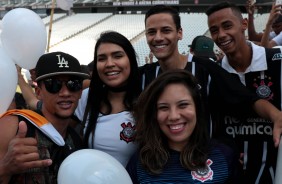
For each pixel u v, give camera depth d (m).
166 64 2.64
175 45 2.62
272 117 2.18
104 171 1.65
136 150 2.17
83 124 2.38
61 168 1.71
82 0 25.86
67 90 1.93
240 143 2.56
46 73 1.88
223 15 2.53
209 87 2.48
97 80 2.41
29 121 1.80
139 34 21.08
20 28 3.05
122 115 2.31
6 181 1.67
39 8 27.14
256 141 2.52
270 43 4.21
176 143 2.01
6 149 1.73
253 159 2.55
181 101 1.92
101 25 23.73
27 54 3.13
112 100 2.40
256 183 2.55
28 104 2.94
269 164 2.52
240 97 2.38
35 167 1.64
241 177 2.28
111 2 24.33
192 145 1.97
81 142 2.20
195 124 1.99
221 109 2.53
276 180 2.06
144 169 1.96
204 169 1.92
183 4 21.16
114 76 2.32
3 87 2.33
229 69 2.66
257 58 2.51
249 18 4.27
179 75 1.97
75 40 22.17
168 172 1.93
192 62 2.58
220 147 2.04
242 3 18.41
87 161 1.68
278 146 2.07
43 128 1.82
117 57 2.33
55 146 1.87
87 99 2.46
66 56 1.95
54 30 24.16
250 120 2.51
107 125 2.29
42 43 3.22
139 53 18.47
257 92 2.55
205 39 4.11
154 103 1.99
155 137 1.99
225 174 1.96
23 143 1.61
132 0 23.30
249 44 2.63
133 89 2.42
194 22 20.67
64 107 1.95
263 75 2.52
